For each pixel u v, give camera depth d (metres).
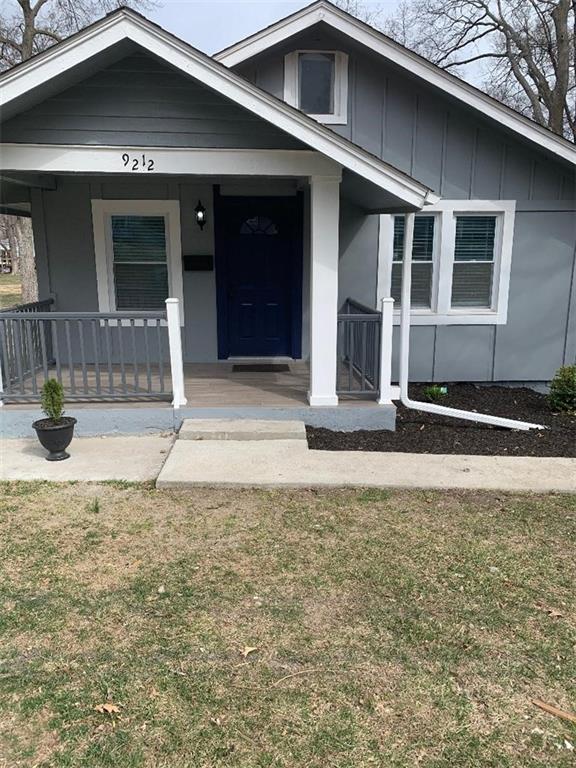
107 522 4.40
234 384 7.27
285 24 7.14
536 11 16.38
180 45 4.96
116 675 2.83
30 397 6.31
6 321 6.27
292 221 8.27
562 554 4.02
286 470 5.28
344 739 2.48
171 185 7.97
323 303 6.18
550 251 8.43
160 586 3.58
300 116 5.25
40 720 2.57
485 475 5.31
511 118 7.53
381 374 6.44
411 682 2.81
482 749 2.44
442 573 3.77
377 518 4.52
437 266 8.38
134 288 8.31
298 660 2.95
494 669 2.91
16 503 4.71
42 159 5.45
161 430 6.31
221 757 2.39
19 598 3.44
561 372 7.67
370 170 5.46
